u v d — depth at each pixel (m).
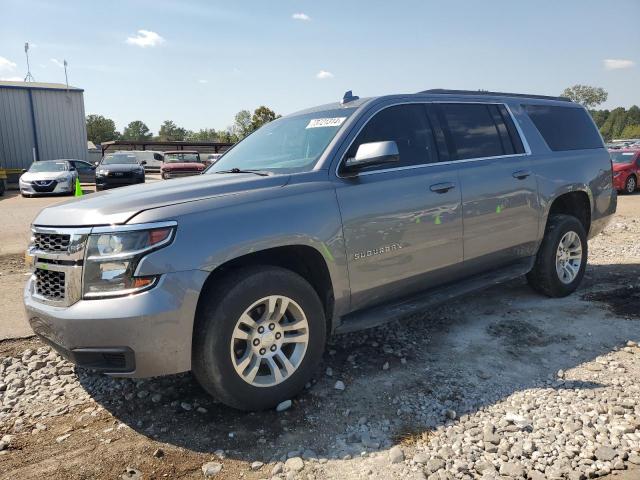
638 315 4.70
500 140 4.68
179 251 2.77
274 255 3.31
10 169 28.86
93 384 3.60
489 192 4.33
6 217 13.23
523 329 4.42
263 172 3.65
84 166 25.64
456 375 3.59
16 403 3.35
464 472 2.54
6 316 5.02
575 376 3.52
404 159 3.90
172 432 2.96
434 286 4.19
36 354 4.12
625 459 2.62
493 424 2.95
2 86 29.44
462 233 4.14
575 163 5.26
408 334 4.38
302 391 3.41
